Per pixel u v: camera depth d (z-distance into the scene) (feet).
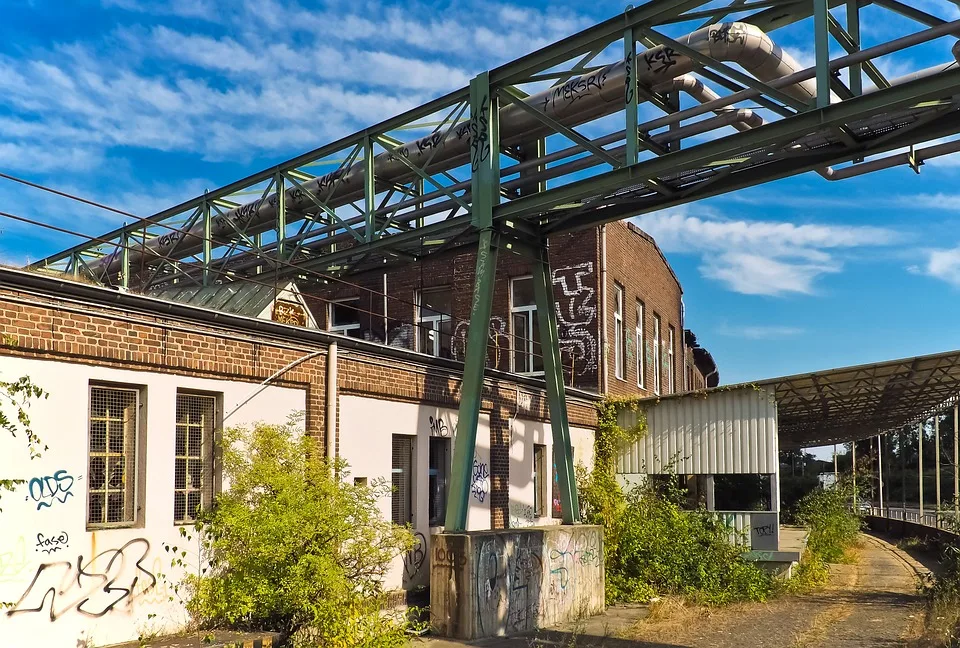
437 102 46.91
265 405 36.37
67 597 27.58
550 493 60.54
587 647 39.04
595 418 68.03
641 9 38.78
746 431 63.10
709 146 36.88
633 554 56.95
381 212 50.49
